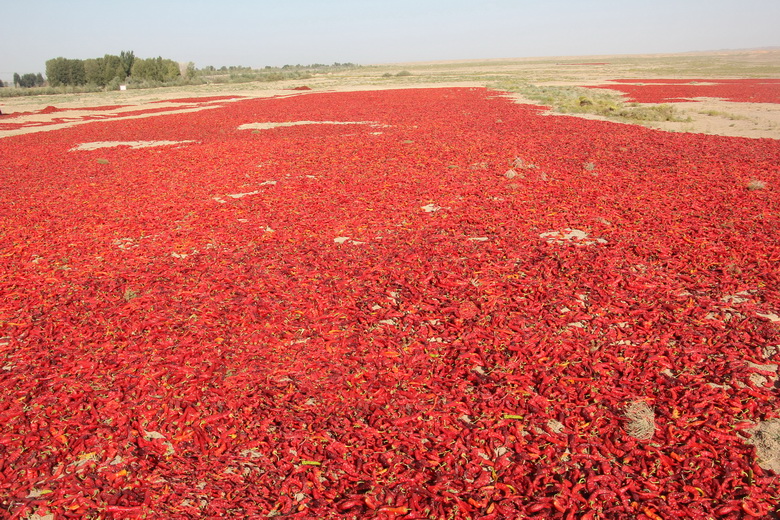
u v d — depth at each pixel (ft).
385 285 29.14
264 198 48.70
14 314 26.78
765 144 69.41
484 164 60.03
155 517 14.39
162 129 108.37
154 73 353.10
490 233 37.22
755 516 13.99
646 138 77.20
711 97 145.48
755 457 16.05
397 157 67.51
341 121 115.24
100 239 38.01
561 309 25.88
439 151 70.64
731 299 26.12
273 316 25.85
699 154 63.10
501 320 24.63
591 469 15.74
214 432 17.97
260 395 19.76
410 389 19.98
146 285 29.89
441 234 37.06
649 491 14.89
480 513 14.33
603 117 108.37
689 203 42.14
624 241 34.32
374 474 15.76
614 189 47.73
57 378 20.99
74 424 18.34
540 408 18.66
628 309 25.43
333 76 428.56
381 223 40.06
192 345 23.32
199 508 14.75
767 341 22.34
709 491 14.89
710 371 20.56
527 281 28.78
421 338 23.63
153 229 40.01
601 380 20.10
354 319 25.40
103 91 302.04
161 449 17.10
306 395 19.88
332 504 14.75
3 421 18.58
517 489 15.21
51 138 99.55
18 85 479.00
